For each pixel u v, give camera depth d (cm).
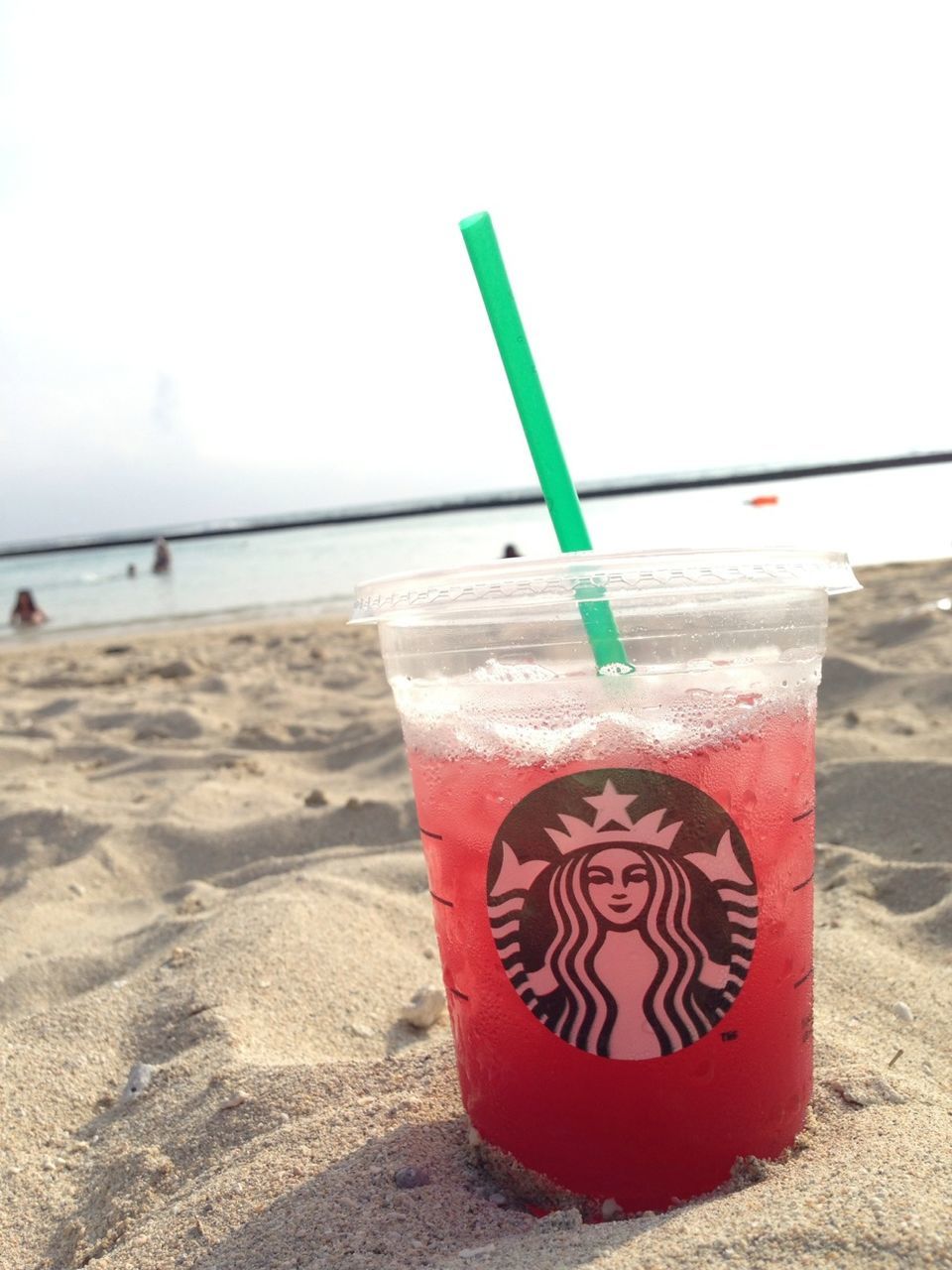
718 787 19
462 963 21
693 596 19
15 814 56
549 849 19
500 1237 19
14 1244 23
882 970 32
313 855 49
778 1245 16
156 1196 23
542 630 19
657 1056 19
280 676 106
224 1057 28
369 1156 22
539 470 22
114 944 39
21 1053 31
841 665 73
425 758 21
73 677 120
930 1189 18
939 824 43
